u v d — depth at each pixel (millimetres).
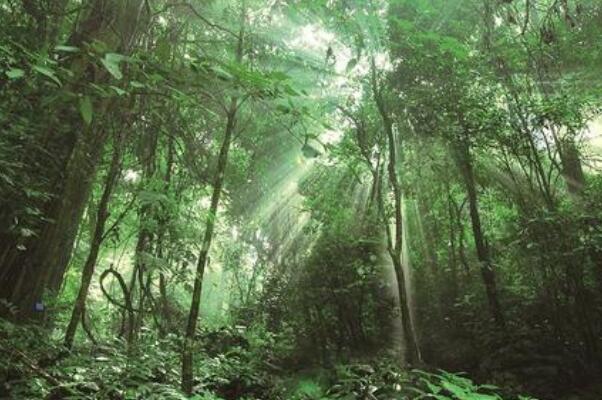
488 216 10820
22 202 4617
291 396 6445
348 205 10906
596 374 6953
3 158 4203
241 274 13953
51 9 5230
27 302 5016
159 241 6344
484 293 9383
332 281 9789
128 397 3926
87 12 5387
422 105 8422
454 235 11047
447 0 7840
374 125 8797
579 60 8656
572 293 7543
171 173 8352
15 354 3916
